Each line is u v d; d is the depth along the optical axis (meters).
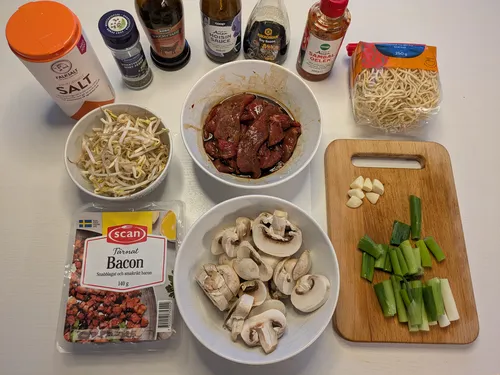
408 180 0.95
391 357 0.83
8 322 0.82
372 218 0.92
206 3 0.88
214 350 0.67
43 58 0.74
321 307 0.72
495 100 1.06
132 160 0.87
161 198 0.92
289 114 0.97
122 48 0.86
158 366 0.81
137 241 0.84
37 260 0.87
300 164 0.85
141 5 0.85
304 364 0.82
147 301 0.81
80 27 0.78
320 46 0.91
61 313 0.82
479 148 1.01
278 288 0.76
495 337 0.86
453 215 0.93
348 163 0.95
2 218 0.90
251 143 0.89
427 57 0.98
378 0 1.13
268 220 0.78
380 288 0.84
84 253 0.83
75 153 0.87
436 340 0.84
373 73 0.97
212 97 0.94
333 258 0.73
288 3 1.11
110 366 0.80
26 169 0.94
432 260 0.90
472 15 1.13
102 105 0.95
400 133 1.01
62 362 0.80
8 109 0.99
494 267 0.92
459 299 0.87
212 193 0.93
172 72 1.04
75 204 0.91
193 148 0.85
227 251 0.77
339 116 1.02
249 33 0.99
